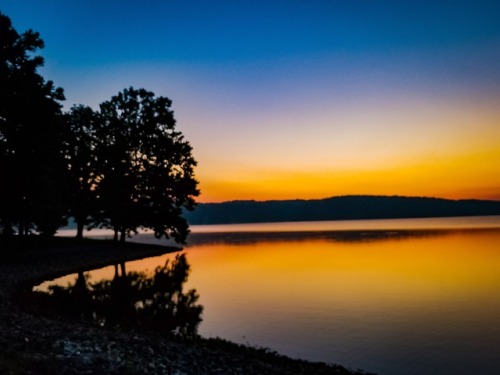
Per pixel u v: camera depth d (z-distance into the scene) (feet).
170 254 197.77
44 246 167.43
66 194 176.96
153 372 35.04
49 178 123.75
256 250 224.94
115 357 37.45
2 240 159.33
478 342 53.98
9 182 115.75
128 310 72.69
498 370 43.55
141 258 174.50
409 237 309.22
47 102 122.52
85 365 33.47
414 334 58.13
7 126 115.96
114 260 151.43
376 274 122.42
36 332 43.04
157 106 207.82
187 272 131.34
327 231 475.31
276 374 39.83
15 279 95.14
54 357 34.24
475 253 177.99
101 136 202.90
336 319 67.41
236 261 164.96
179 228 210.18
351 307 76.95
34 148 120.57
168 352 43.29
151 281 111.96
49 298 78.33
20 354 33.32
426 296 87.40
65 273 116.57
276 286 103.09
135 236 460.14
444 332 59.11
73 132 197.26
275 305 79.20
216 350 47.78
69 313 65.31
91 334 46.34
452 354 49.08
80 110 203.82
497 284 100.99
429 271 126.31
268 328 61.41
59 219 155.63
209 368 39.29
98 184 204.74
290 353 49.37
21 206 119.85
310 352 49.85
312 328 61.46
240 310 74.59
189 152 213.05
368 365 45.24
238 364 42.01
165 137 206.28
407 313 71.72
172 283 108.78
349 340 55.11
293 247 241.35
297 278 116.67
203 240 347.56
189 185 208.44
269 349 50.60
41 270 112.98
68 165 195.21
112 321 61.36
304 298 86.43
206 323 64.28
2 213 119.96
